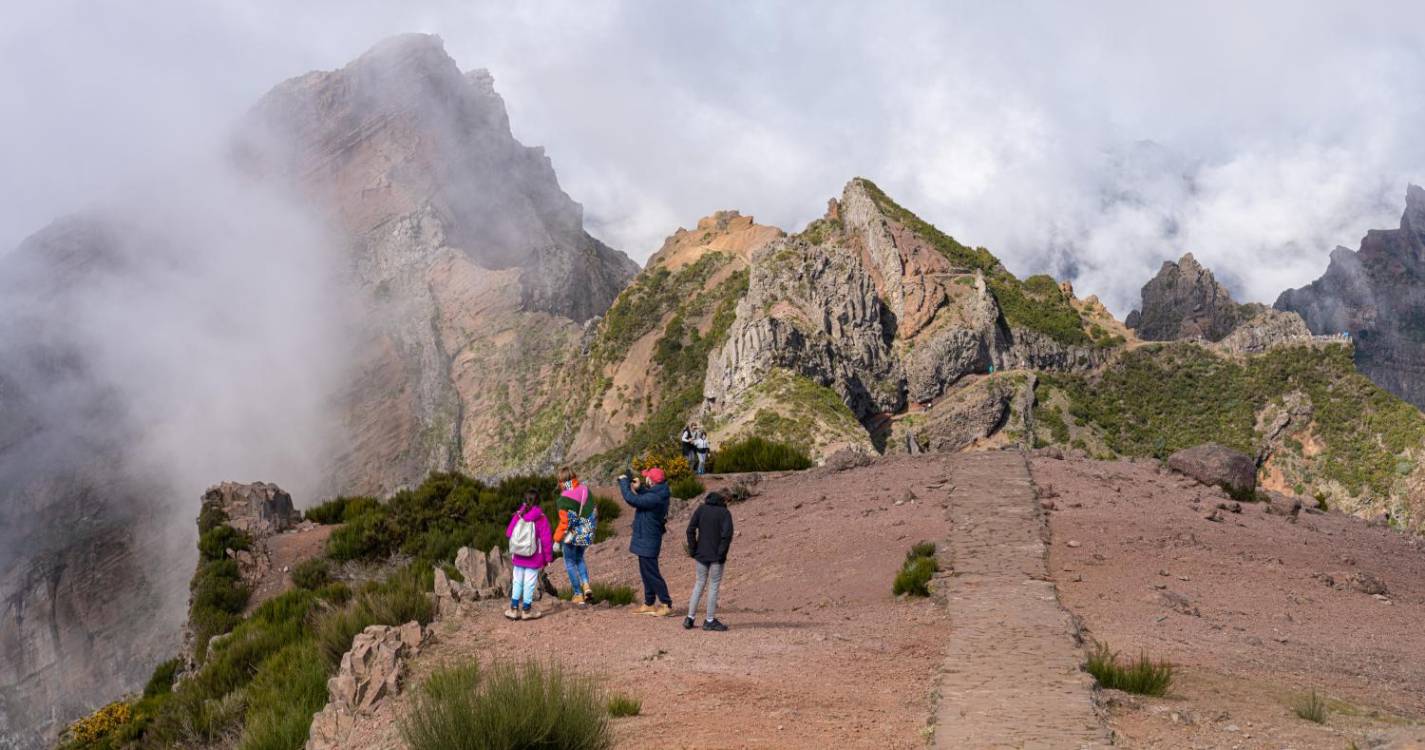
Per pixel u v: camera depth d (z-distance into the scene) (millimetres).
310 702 11578
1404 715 8945
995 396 178375
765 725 8008
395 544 27297
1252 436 178625
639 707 8594
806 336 168000
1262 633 12773
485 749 7117
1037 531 18203
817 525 21562
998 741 7512
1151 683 9414
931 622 12828
